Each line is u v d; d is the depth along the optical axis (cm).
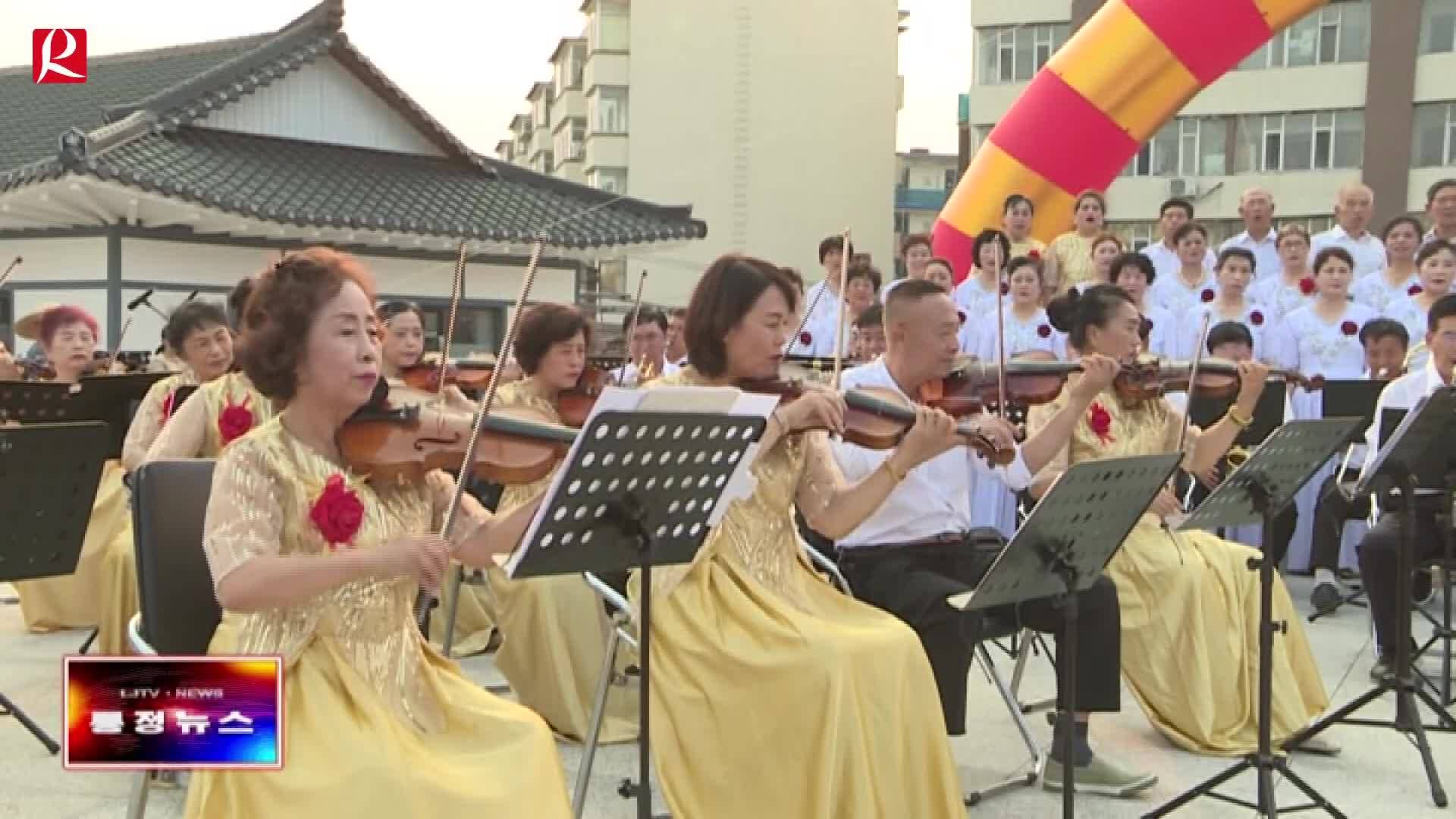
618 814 372
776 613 314
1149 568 429
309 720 229
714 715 306
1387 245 745
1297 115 2345
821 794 291
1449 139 2244
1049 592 316
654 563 276
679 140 2431
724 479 272
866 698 301
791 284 339
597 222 1468
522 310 265
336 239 1295
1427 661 546
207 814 227
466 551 270
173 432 424
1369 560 499
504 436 277
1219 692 425
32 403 503
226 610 249
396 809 219
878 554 397
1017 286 761
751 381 334
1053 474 434
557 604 436
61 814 366
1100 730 453
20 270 1236
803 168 2386
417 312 556
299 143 1364
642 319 699
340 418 249
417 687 250
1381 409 510
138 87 1510
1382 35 2262
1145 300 759
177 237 1218
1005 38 2483
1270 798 344
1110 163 998
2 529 333
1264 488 355
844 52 2392
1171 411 456
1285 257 764
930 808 311
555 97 3412
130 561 439
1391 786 400
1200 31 919
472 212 1377
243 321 245
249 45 1530
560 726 434
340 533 235
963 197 1042
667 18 2439
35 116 1473
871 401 349
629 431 245
